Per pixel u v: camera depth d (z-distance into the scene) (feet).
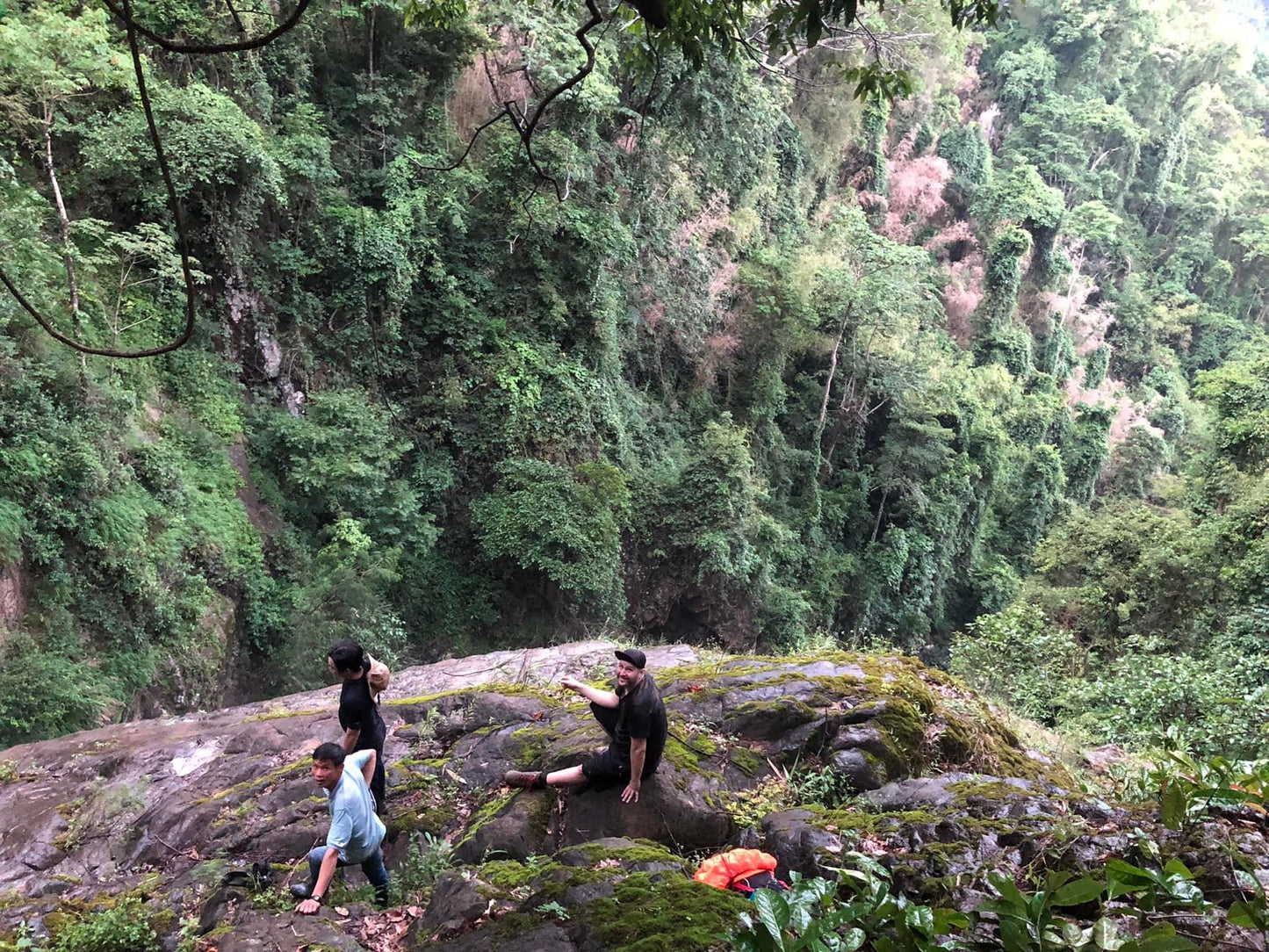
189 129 40.70
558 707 20.34
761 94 76.89
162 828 17.51
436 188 56.80
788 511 84.53
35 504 30.30
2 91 34.86
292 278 49.24
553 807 15.08
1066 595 67.56
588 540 54.03
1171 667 35.47
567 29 57.47
